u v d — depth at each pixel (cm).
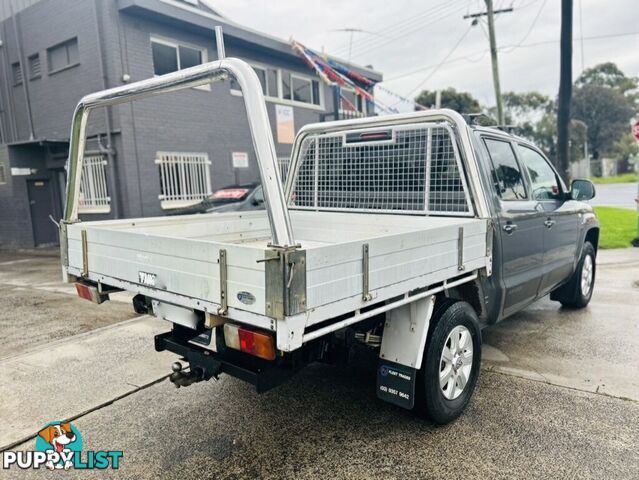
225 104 1301
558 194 493
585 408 325
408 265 256
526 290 409
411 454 275
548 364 402
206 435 301
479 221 325
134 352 445
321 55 1540
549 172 485
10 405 345
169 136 1162
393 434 298
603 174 5588
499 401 338
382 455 275
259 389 242
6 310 612
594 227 564
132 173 1086
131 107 1078
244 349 221
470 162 342
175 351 293
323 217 422
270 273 198
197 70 235
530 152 450
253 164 1392
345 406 337
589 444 281
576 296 547
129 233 275
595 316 539
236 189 970
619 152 5772
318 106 1641
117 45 1062
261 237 439
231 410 334
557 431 297
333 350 279
